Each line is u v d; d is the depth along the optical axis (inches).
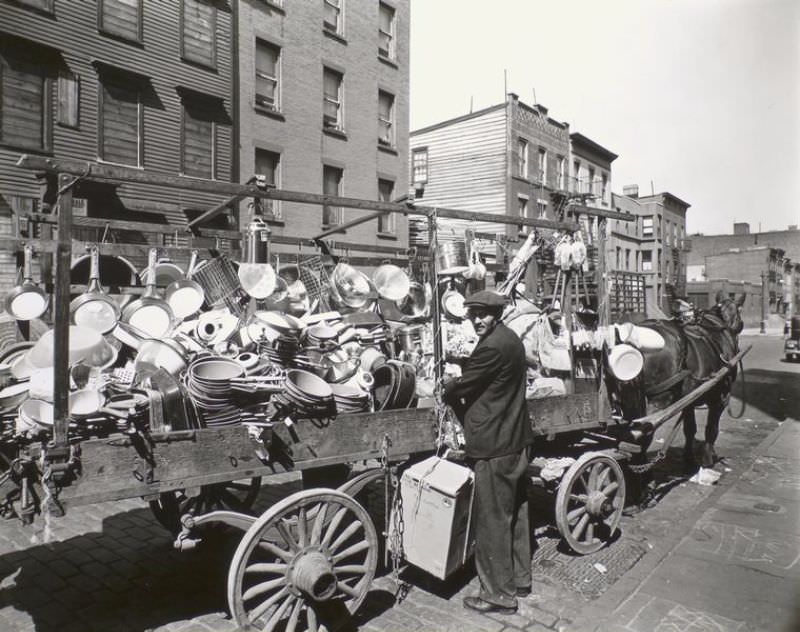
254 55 638.5
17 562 164.7
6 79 435.5
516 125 982.4
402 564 164.1
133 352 171.9
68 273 103.0
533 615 137.0
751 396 487.8
